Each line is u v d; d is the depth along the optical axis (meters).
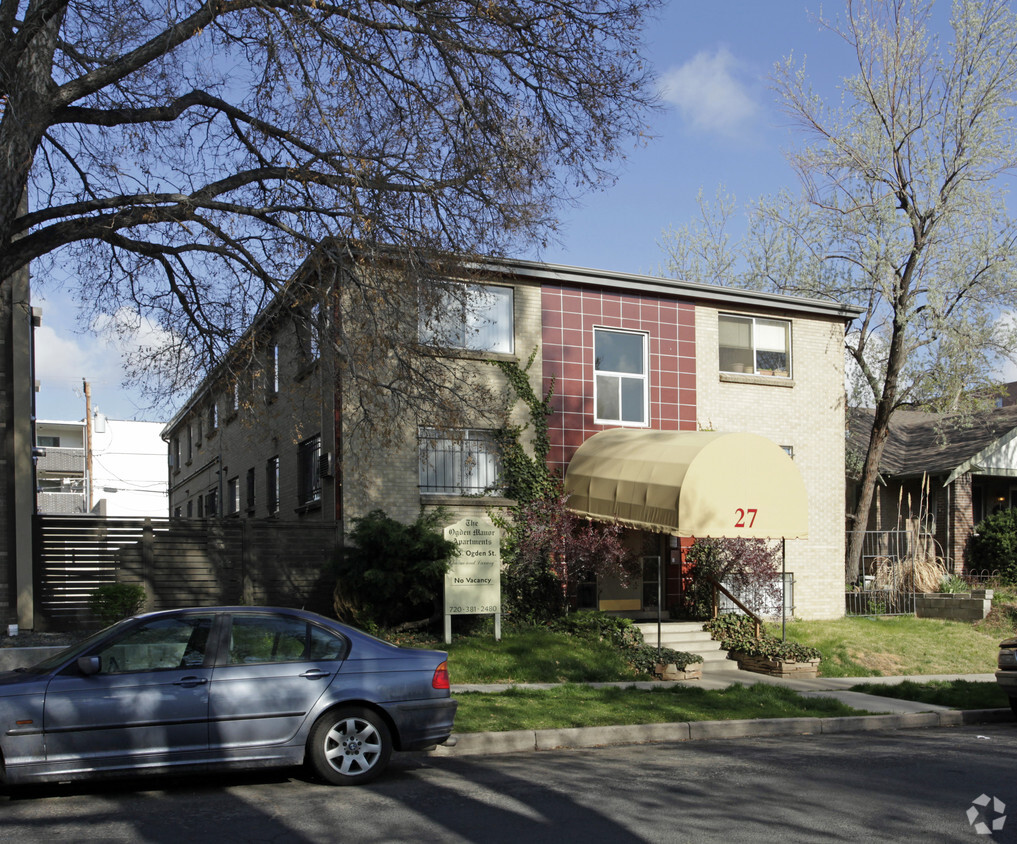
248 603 16.08
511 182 12.64
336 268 12.40
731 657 17.08
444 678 8.11
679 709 11.54
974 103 22.45
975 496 28.28
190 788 7.60
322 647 7.86
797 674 15.84
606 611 18.83
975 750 9.77
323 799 7.16
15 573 14.42
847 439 29.45
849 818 6.70
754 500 15.73
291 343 14.94
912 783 7.94
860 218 23.72
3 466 14.51
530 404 18.33
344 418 16.81
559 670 14.27
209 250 11.88
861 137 23.31
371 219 11.76
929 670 17.11
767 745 10.19
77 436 54.94
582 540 16.83
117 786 7.67
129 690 7.17
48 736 6.93
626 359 19.67
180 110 11.71
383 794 7.35
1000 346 23.47
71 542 15.07
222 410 27.22
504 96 12.70
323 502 17.72
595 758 9.23
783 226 29.41
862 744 10.26
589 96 12.80
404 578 15.38
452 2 12.02
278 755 7.47
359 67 11.88
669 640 17.05
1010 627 20.58
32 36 10.33
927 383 24.55
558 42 12.53
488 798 7.22
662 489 15.63
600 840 6.05
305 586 16.64
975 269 23.20
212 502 28.95
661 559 16.02
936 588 23.06
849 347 25.38
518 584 17.52
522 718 10.43
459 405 14.69
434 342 13.95
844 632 19.33
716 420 20.36
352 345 12.55
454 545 15.41
